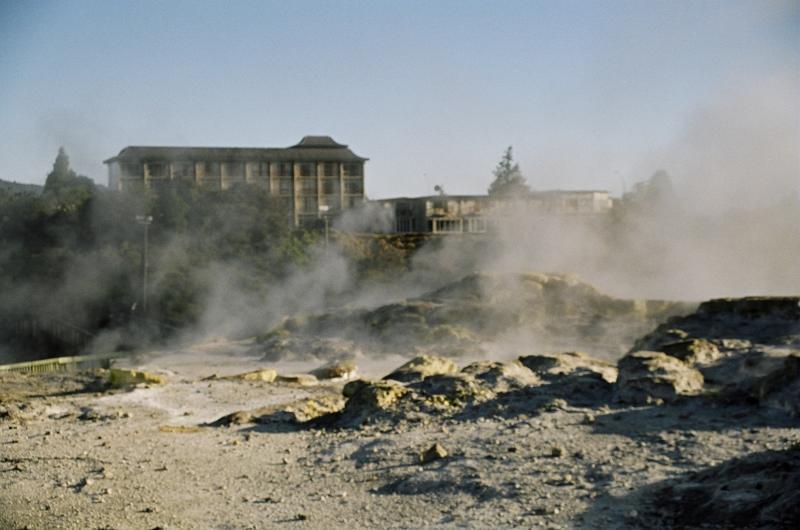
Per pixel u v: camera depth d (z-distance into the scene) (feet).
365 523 49.90
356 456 65.72
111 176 382.01
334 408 89.61
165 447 73.92
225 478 62.69
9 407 98.58
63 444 77.05
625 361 74.28
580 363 89.97
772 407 63.05
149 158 373.20
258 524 51.37
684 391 69.62
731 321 96.43
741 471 48.55
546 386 78.13
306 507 54.03
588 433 62.44
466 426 70.28
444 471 57.31
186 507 55.98
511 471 55.57
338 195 402.11
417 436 68.95
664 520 44.50
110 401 101.30
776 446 54.13
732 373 74.69
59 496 60.13
